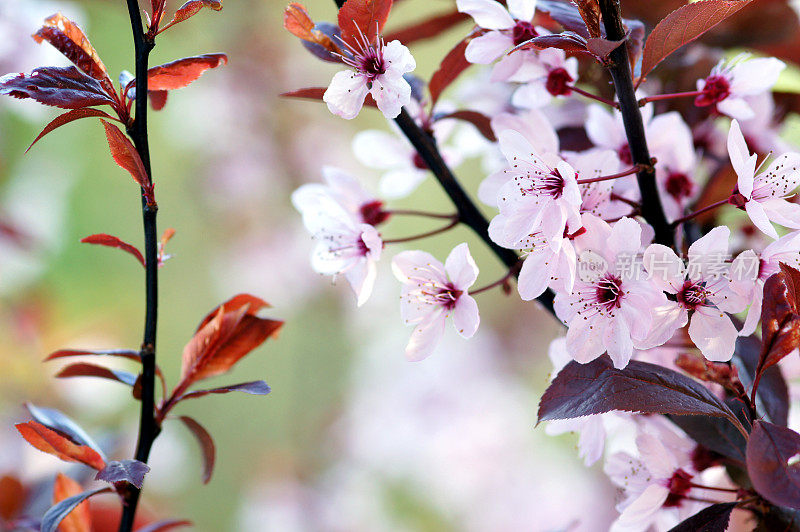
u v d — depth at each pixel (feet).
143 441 2.61
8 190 4.80
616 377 2.52
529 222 2.53
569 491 5.58
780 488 2.45
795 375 2.70
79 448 2.61
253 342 2.65
